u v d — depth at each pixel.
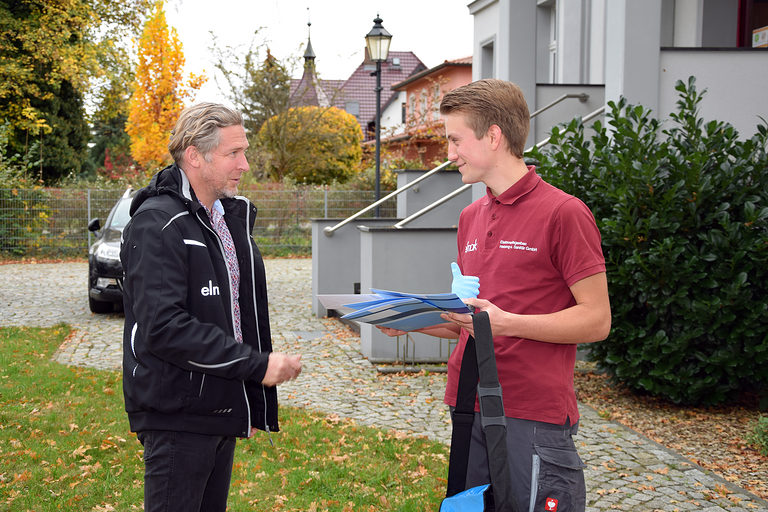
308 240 19.59
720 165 5.12
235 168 2.23
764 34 8.64
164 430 2.10
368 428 5.04
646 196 5.10
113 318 10.04
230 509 3.63
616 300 5.23
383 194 19.80
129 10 23.84
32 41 20.47
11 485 3.92
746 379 5.39
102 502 3.73
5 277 14.72
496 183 2.04
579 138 5.53
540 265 1.96
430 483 3.99
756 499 3.74
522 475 1.96
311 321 9.80
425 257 7.18
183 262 2.08
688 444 4.67
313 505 3.68
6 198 17.73
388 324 2.08
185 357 1.99
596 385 6.19
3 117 21.47
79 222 18.30
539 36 12.88
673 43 9.36
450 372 2.23
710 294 5.03
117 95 25.64
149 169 24.16
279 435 4.79
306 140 26.97
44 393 5.86
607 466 4.25
